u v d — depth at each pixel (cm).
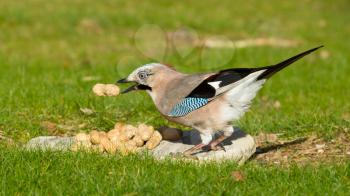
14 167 991
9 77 1742
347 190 942
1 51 2181
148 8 2848
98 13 2688
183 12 2809
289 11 2950
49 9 2698
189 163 1023
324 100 1602
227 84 1028
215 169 999
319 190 936
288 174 991
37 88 1560
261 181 967
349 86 1775
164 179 951
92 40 2400
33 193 914
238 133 1142
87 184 934
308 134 1275
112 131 1132
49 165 1005
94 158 1038
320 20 2819
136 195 910
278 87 1748
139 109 1412
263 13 2889
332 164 1062
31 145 1136
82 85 1666
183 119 1069
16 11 2608
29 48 2242
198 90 1048
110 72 1883
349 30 2664
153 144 1119
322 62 2102
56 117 1347
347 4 3073
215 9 2916
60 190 918
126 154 1069
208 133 1065
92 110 1380
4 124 1280
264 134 1285
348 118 1378
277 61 2103
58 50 2234
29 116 1345
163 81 1091
